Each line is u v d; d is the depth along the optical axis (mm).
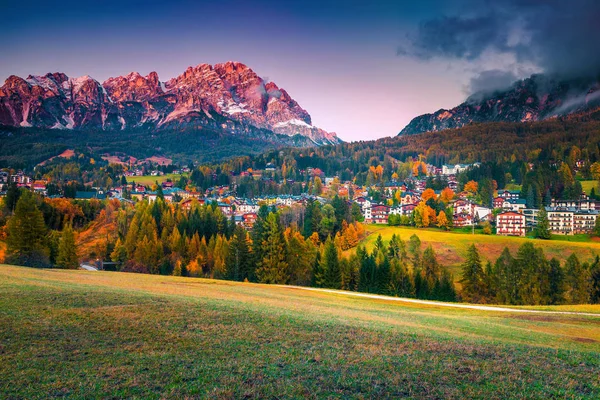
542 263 106750
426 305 64125
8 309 29609
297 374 21406
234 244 112062
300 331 30453
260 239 110812
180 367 21438
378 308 53375
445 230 194875
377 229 193125
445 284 105375
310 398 18594
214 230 155750
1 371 19672
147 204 172250
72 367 20672
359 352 25984
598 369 24969
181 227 151750
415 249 142875
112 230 171750
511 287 105438
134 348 23906
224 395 18469
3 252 103625
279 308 41688
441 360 25188
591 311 60281
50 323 27188
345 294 72188
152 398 17891
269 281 104000
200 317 32188
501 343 31516
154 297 40188
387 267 107250
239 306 39656
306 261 115938
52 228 175500
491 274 109000
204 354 23688
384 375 21875
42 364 20750
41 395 17703
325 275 104875
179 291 50344
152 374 20375
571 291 104562
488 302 105750
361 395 19172
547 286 104000
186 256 130375
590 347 34125
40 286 40969
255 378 20594
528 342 34031
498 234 193000
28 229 97812
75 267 103875
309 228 169000
